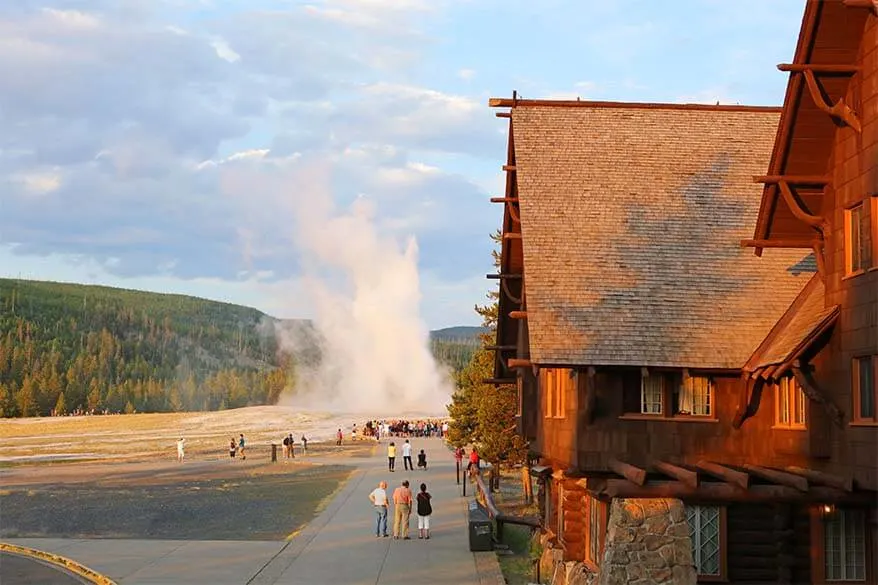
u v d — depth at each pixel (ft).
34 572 92.68
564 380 85.66
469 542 106.01
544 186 90.48
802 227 73.15
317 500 153.79
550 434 92.12
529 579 93.86
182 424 444.96
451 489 169.37
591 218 87.61
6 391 600.39
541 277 81.46
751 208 89.56
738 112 99.60
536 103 99.55
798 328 71.56
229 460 245.65
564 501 92.99
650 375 78.28
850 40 65.41
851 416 64.54
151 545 109.29
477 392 166.81
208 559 99.71
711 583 74.90
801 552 73.36
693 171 92.84
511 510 140.97
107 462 243.60
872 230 62.75
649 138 96.43
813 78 66.13
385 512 116.06
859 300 64.13
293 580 88.74
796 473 68.28
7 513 139.23
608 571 66.59
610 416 77.97
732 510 75.72
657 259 83.97
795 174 70.38
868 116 63.82
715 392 77.66
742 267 83.92
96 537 115.75
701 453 77.20
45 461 247.09
